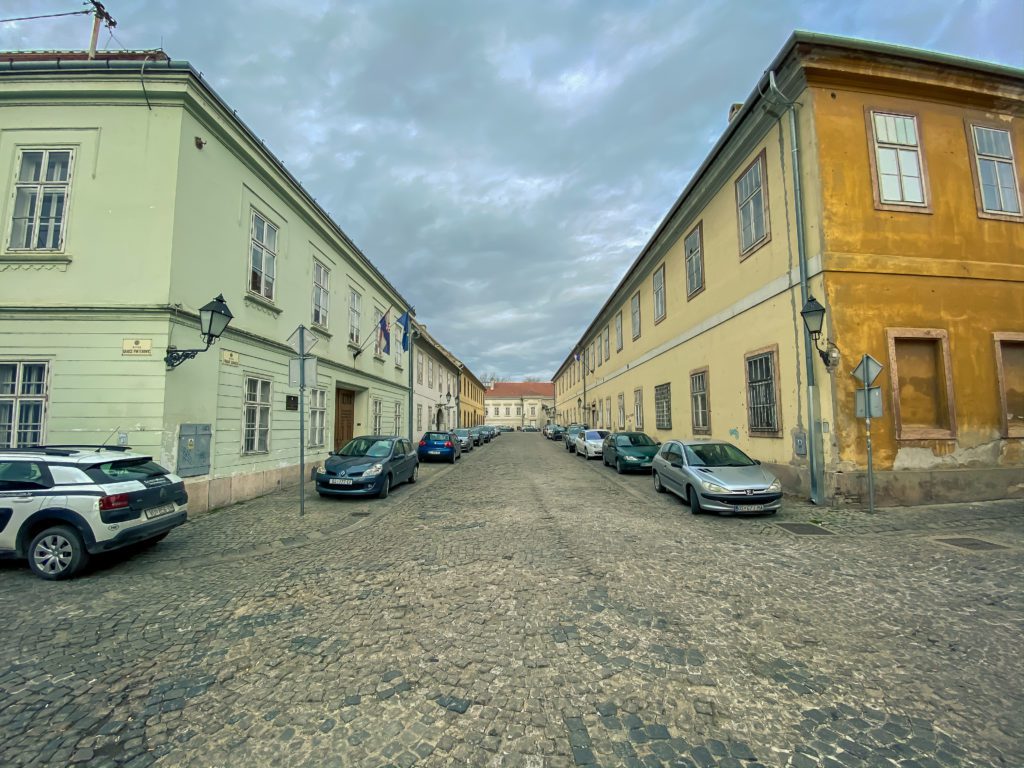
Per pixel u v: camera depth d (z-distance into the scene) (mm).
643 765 2518
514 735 2770
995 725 2840
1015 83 10242
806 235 9633
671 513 9062
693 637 3975
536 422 103375
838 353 9031
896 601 4695
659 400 18875
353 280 18234
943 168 9961
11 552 5664
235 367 10750
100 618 4500
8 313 8641
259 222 12016
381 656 3711
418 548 6797
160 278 8836
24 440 8555
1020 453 9594
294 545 7160
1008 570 5520
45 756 2629
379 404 21297
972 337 9586
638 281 21922
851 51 9336
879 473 9000
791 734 2764
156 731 2842
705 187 13773
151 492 6156
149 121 9211
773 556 6195
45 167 9117
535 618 4363
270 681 3381
